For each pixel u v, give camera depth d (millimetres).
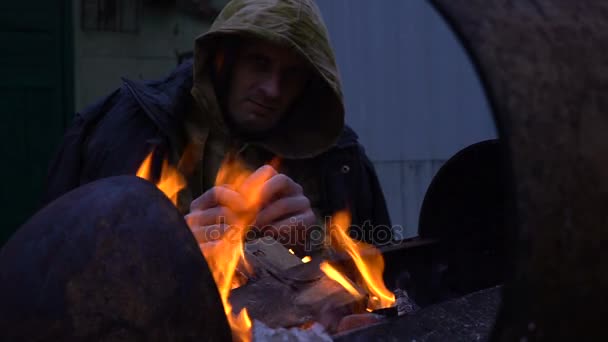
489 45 677
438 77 3756
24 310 823
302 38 1646
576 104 699
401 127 3873
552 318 675
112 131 1750
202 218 1296
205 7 3869
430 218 1521
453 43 3689
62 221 864
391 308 1147
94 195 879
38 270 837
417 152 3850
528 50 699
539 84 683
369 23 3877
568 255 668
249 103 1690
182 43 3908
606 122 708
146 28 3830
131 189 874
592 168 689
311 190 1854
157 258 815
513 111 657
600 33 770
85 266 816
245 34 1598
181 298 804
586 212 677
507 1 734
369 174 2076
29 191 3723
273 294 1049
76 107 3738
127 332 792
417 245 1439
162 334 793
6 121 3658
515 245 645
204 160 1754
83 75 3734
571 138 682
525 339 667
